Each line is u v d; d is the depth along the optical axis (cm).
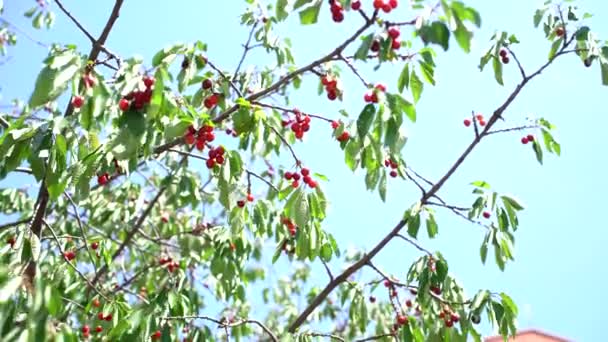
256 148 532
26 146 379
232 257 603
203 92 496
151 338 495
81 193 385
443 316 565
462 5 313
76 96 357
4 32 736
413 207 561
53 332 309
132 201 743
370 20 359
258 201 555
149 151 380
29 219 441
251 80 608
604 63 558
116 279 782
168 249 795
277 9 409
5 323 304
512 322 530
